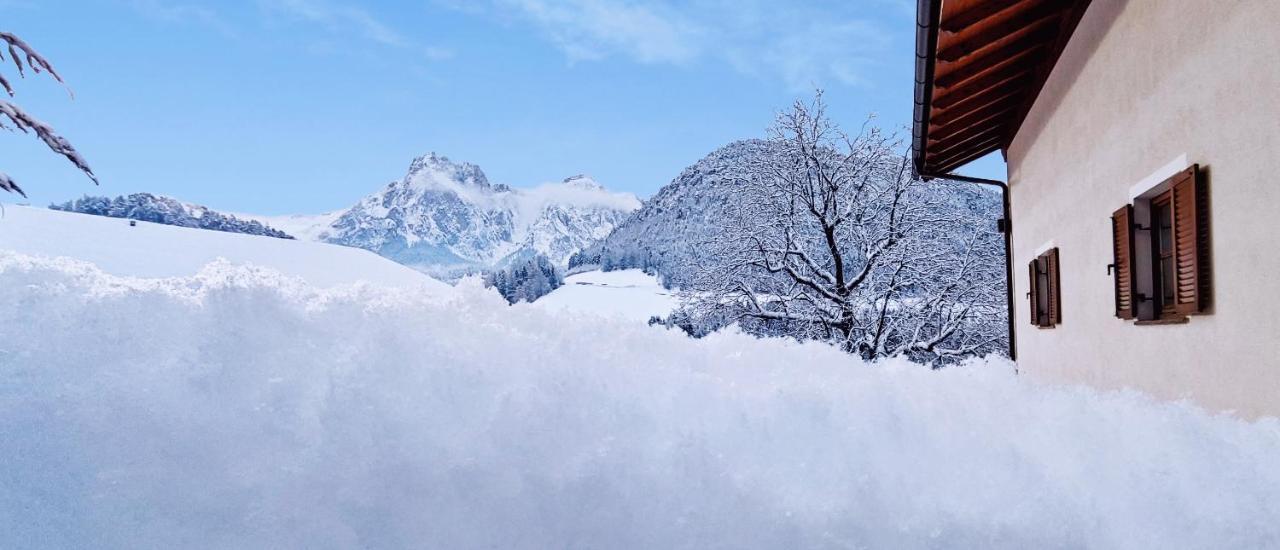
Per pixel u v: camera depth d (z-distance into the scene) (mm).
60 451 1904
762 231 21422
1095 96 5719
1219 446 2711
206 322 2615
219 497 1857
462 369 2646
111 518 1767
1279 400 3246
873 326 21078
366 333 2852
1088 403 3766
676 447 2316
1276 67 3176
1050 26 6715
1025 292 9328
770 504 2070
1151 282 4824
